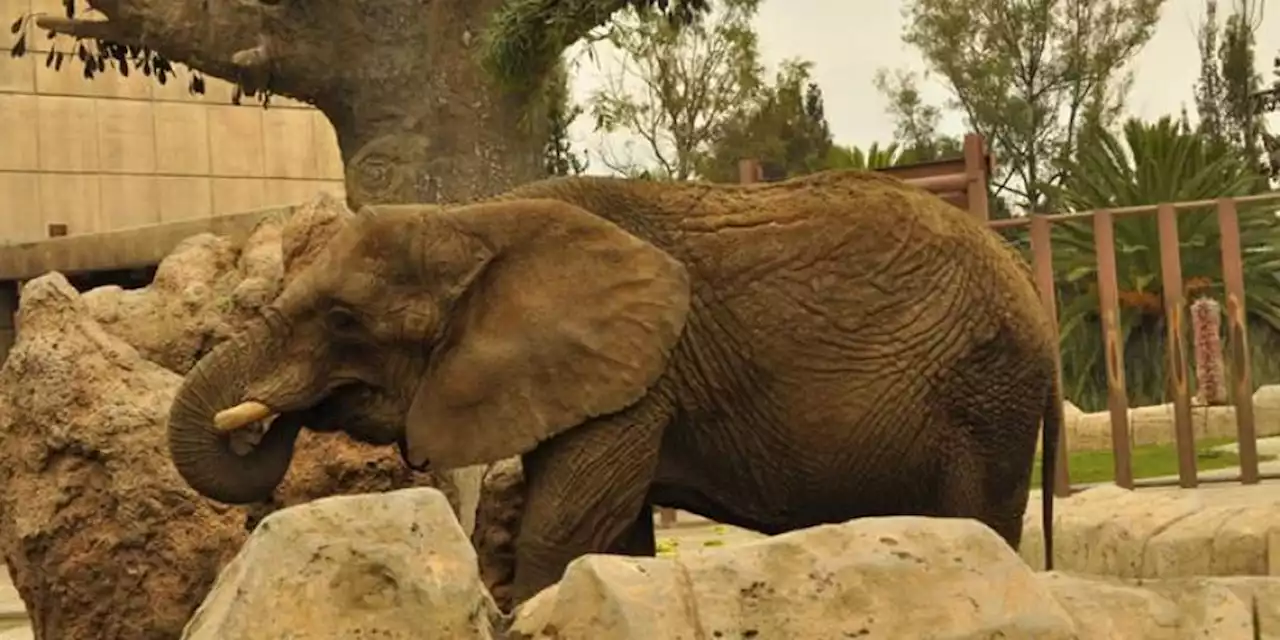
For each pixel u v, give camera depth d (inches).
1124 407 761.0
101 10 732.7
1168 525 569.3
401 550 277.3
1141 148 1823.3
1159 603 347.6
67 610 490.0
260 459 422.3
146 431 485.7
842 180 438.9
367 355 417.1
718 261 424.8
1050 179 3125.0
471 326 415.2
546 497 415.2
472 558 281.7
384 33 732.7
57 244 1130.0
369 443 438.6
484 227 417.7
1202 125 3262.8
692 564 291.1
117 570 484.1
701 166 1945.1
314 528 277.6
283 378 414.6
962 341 428.1
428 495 286.5
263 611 270.4
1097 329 1723.7
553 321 411.8
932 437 427.8
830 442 422.0
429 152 737.6
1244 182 1833.2
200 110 1400.1
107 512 486.3
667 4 671.8
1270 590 364.2
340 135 762.8
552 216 419.5
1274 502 602.2
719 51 1923.0
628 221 429.7
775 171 1094.4
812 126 3206.2
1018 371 435.2
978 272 434.3
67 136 1343.5
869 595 290.2
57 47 1336.1
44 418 491.2
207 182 1401.3
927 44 3233.3
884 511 432.8
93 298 524.4
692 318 421.4
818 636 285.7
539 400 410.3
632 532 442.6
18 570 502.9
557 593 291.1
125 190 1366.9
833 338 422.9
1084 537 590.9
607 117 1472.7
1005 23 3179.1
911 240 430.6
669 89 1916.8
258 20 727.1
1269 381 1734.7
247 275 521.7
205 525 482.9
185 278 529.3
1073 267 1723.7
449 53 740.7
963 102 3186.5
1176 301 749.9
